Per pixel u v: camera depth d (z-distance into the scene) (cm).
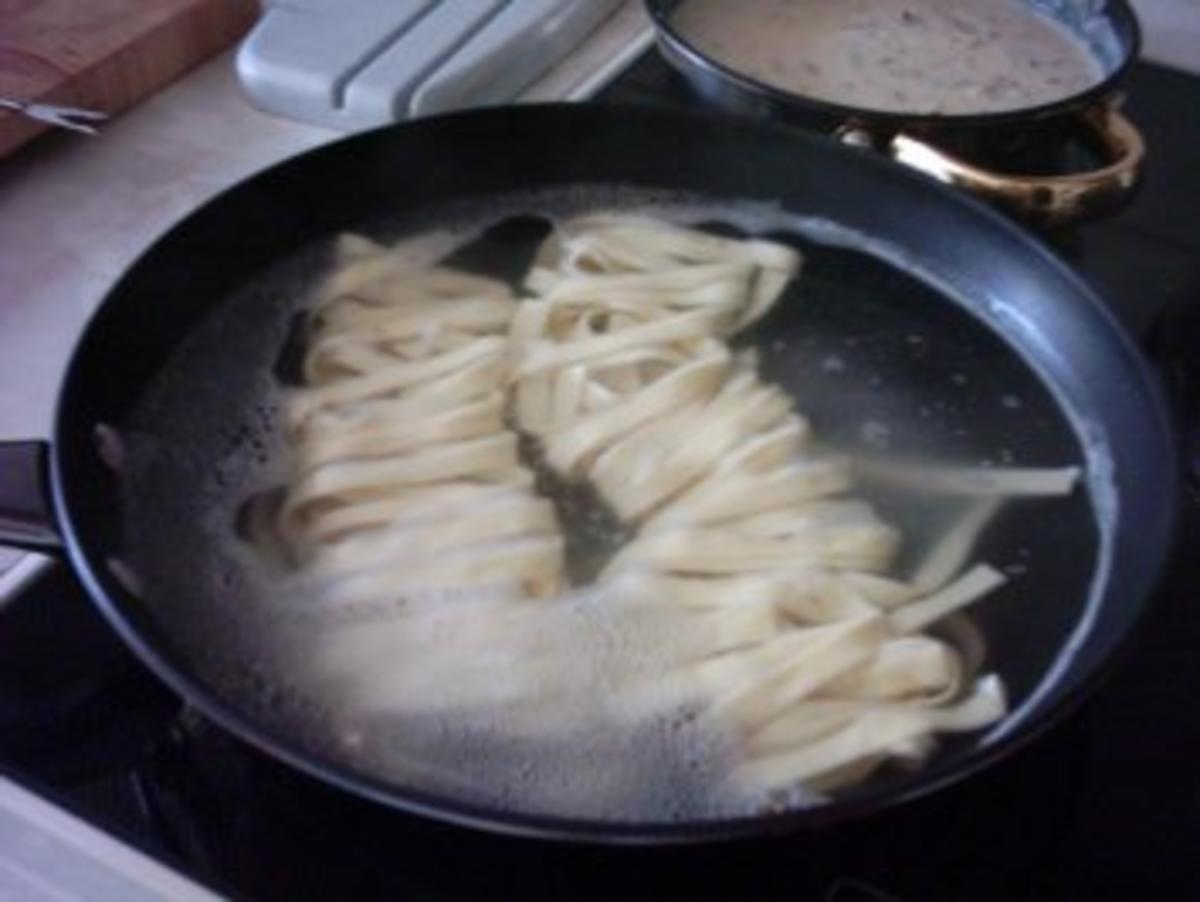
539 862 39
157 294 49
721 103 59
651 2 64
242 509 47
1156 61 71
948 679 44
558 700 42
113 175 62
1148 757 43
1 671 43
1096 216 56
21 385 52
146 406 49
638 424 51
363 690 42
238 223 52
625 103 57
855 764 41
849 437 51
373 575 45
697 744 41
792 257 56
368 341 53
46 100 62
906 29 71
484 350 53
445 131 55
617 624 44
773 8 72
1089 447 50
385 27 66
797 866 39
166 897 38
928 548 48
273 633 43
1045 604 46
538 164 57
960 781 37
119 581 40
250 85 65
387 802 34
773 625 45
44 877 39
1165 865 40
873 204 56
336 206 55
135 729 42
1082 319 51
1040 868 40
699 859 39
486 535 47
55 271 57
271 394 50
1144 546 44
